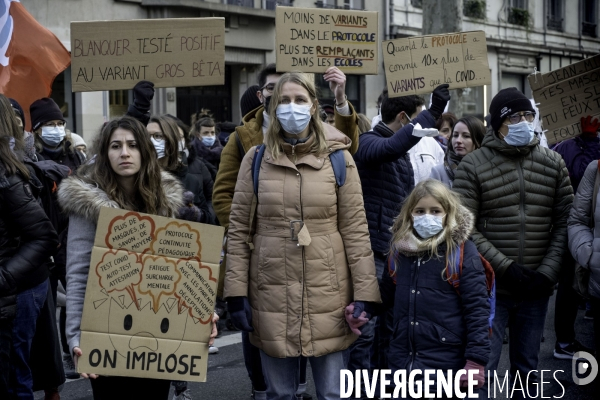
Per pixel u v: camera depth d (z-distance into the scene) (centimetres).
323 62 506
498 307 463
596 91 619
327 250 385
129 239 343
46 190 495
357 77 2144
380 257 487
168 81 493
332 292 385
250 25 1836
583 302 805
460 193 469
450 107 1638
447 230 398
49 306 448
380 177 488
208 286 351
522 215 465
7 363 366
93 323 338
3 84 682
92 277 338
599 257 460
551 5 2920
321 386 394
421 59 529
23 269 359
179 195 374
